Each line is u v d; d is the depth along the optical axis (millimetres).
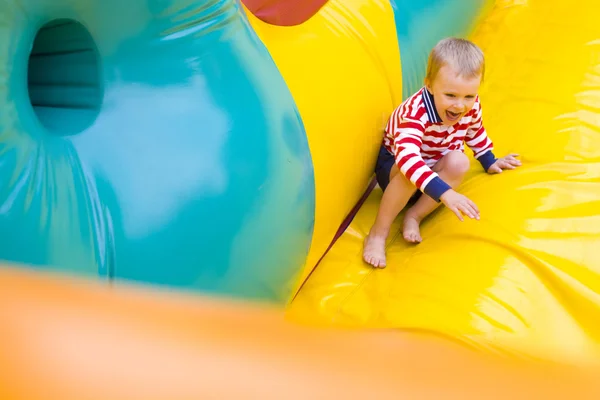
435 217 2186
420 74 2592
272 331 435
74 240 1244
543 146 2350
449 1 2895
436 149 2139
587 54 2738
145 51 1467
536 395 390
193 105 1482
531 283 1773
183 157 1425
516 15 3104
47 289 437
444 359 432
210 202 1438
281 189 1627
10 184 1157
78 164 1312
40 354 386
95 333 403
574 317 1707
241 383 390
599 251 1842
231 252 1492
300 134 1733
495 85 2775
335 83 1984
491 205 2051
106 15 1376
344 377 399
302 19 2006
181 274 1394
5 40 1156
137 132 1402
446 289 1787
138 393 377
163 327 417
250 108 1579
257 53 1677
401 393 392
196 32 1519
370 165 2225
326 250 2053
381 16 2381
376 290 1946
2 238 1141
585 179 2119
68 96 1474
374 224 2139
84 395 373
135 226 1330
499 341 1573
